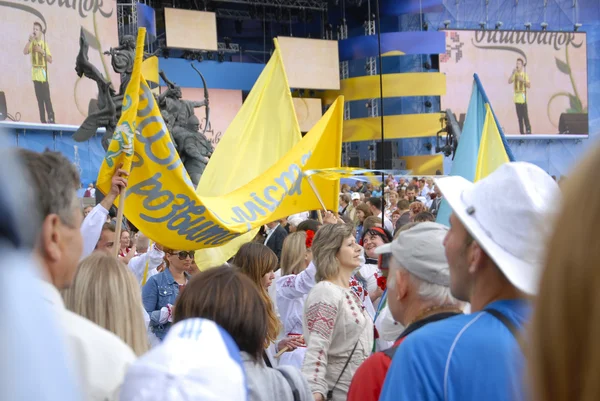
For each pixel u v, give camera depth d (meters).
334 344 4.10
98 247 5.82
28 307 0.70
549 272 0.80
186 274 5.86
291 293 5.19
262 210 7.46
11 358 0.68
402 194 18.67
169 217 6.39
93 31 29.06
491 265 2.04
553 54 40.78
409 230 2.70
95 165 29.31
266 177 7.76
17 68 26.50
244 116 9.53
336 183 8.89
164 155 6.18
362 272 6.16
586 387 0.76
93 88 29.02
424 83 38.62
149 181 6.25
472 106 6.91
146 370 1.64
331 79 39.41
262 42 43.62
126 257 6.64
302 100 39.78
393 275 2.69
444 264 2.59
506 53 39.91
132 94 5.37
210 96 37.88
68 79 28.03
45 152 1.87
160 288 5.55
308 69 39.06
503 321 1.92
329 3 42.59
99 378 1.91
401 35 38.84
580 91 41.25
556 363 0.79
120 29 31.81
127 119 5.31
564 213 0.79
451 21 41.06
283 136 9.46
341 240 4.31
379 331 4.09
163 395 1.60
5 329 0.68
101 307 2.59
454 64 39.19
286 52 38.78
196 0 39.03
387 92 38.97
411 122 38.78
